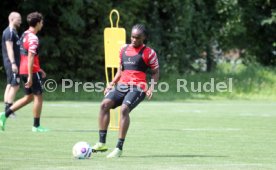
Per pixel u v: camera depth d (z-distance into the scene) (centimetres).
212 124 5822
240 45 13588
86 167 3047
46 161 3244
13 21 5441
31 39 4469
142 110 7594
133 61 3559
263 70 11356
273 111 7800
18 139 4212
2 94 9200
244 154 3697
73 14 10194
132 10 11181
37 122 4703
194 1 12444
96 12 10725
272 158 3531
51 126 5203
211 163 3278
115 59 4716
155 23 11769
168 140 4391
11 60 5362
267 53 13750
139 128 5269
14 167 3022
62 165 3109
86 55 10625
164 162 3284
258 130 5284
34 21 4516
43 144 3975
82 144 3375
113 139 4381
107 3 10788
